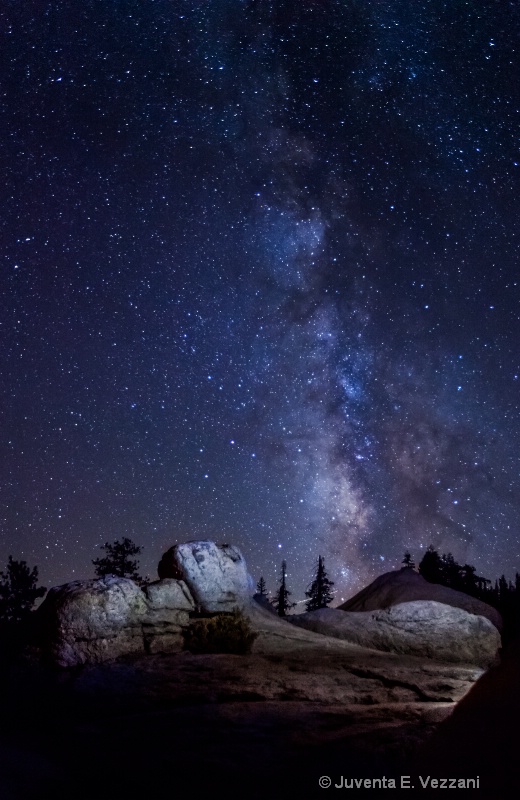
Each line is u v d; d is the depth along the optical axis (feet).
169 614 41.37
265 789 18.35
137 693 30.66
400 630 48.42
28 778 18.58
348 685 33.63
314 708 28.17
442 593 58.65
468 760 7.78
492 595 77.66
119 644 37.68
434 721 25.59
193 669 35.29
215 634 40.96
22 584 61.77
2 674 32.83
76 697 29.86
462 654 46.96
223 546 49.57
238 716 26.17
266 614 50.39
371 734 23.39
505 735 7.68
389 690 33.12
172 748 22.02
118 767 20.21
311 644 45.21
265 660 39.11
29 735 24.32
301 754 21.22
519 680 8.11
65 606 37.22
